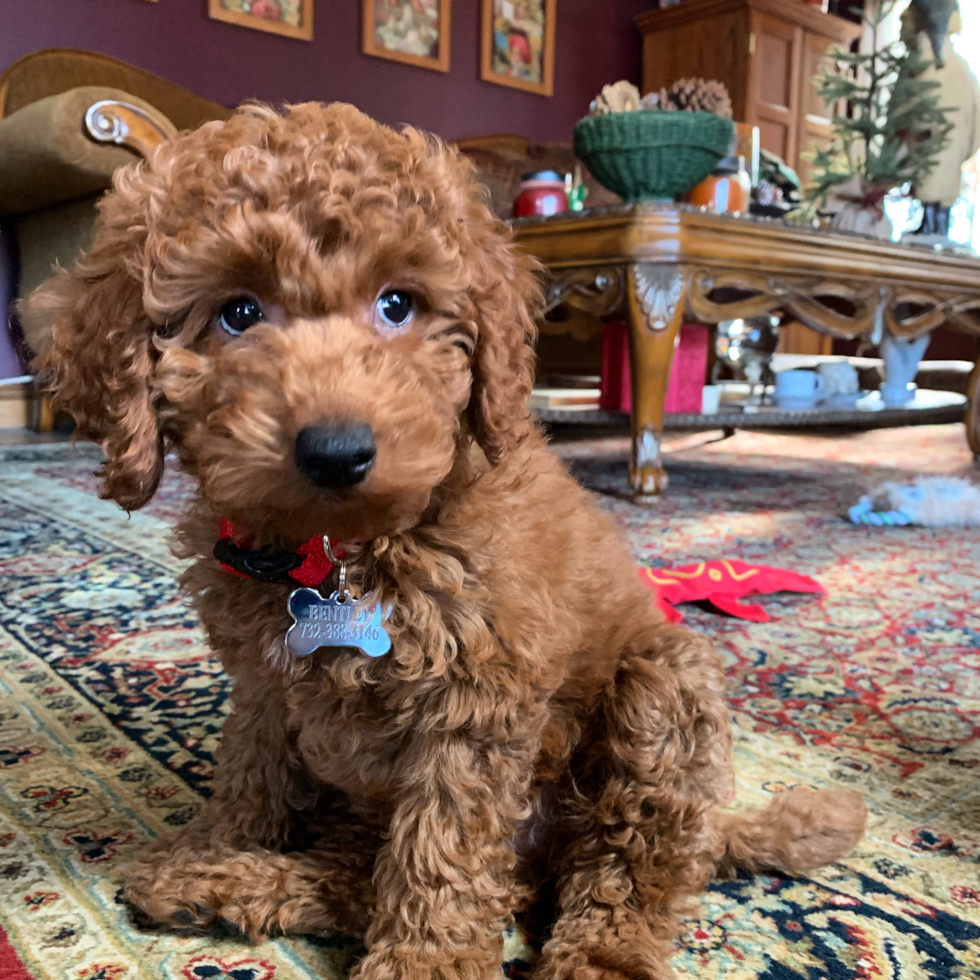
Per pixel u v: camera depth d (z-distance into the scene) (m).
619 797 0.39
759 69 2.73
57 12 1.82
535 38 2.57
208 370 0.33
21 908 0.39
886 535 1.12
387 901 0.36
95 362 0.36
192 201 0.34
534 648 0.35
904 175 1.62
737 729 0.57
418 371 0.34
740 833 0.43
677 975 0.35
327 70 2.19
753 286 1.26
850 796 0.46
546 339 2.10
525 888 0.39
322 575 0.34
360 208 0.33
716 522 1.17
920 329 1.51
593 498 0.50
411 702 0.35
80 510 1.15
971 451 1.75
